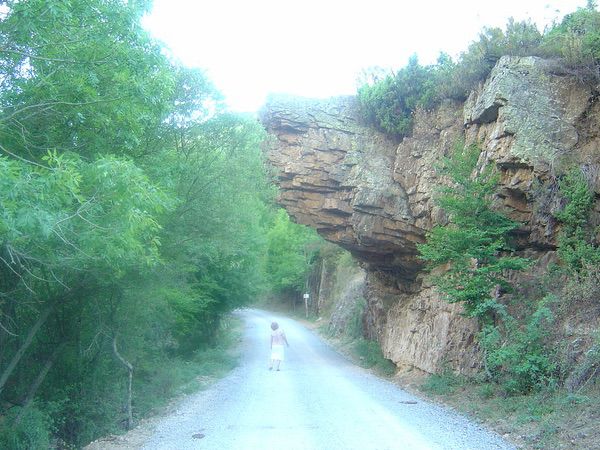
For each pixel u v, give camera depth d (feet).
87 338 38.96
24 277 28.25
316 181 63.57
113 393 39.83
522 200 45.85
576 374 32.27
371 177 61.46
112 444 28.07
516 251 47.11
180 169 34.58
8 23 20.30
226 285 83.10
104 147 25.40
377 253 67.67
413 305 62.85
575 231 41.65
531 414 30.66
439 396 42.73
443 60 60.75
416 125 59.57
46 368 34.14
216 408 38.27
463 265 42.98
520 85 46.29
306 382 51.78
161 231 35.37
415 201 59.41
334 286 152.35
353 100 65.82
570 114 45.21
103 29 22.17
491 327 39.42
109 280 31.48
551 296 38.50
